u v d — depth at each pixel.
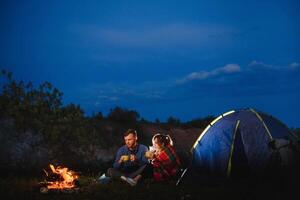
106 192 10.53
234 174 11.59
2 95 15.59
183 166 15.75
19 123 15.19
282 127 11.91
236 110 12.29
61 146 15.60
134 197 9.79
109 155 16.77
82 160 15.74
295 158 11.42
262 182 11.12
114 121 19.78
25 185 11.38
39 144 15.20
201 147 12.09
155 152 12.05
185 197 9.63
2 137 14.65
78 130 16.11
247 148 11.57
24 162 14.42
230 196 9.73
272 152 11.39
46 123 15.60
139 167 11.92
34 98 15.80
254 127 11.75
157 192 10.30
